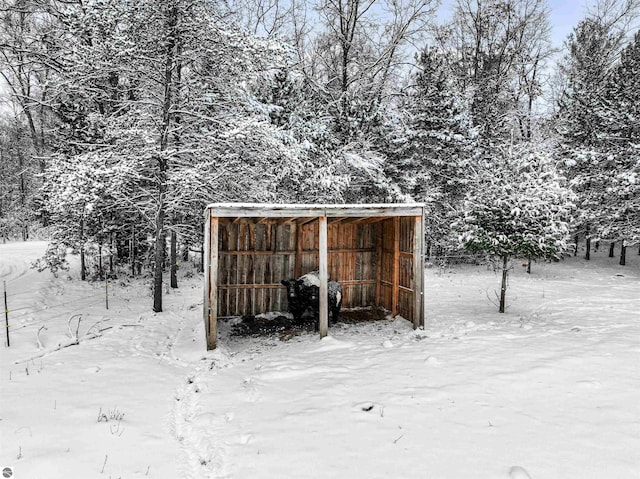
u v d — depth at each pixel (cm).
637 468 343
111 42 982
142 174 1138
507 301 1237
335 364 682
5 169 3438
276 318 1089
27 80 1669
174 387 608
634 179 1856
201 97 1143
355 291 1202
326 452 395
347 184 1548
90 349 780
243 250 1108
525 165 1008
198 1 1012
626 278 1773
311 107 1764
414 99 2127
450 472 351
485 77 2566
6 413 478
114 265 1739
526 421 439
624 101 2102
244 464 381
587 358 629
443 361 661
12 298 1122
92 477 357
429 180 2011
